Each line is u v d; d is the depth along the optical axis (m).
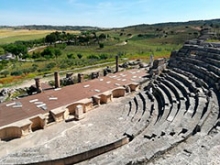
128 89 31.73
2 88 39.00
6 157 15.78
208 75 25.52
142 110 24.52
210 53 29.84
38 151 17.97
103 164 12.17
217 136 11.82
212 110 17.47
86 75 45.88
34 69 57.75
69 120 23.81
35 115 22.80
